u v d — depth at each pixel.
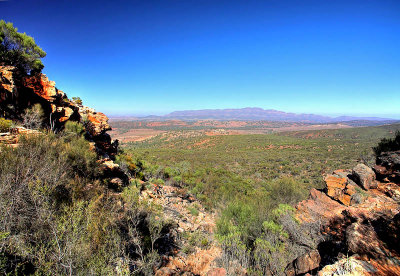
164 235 6.55
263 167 49.31
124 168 13.46
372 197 6.79
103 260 2.96
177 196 13.73
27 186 3.64
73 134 9.85
